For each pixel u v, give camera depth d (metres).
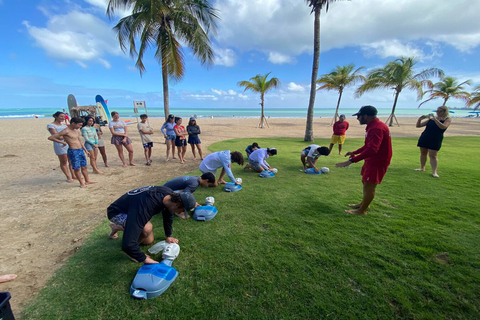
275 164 7.61
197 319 2.02
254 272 2.57
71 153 5.34
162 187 2.78
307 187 5.30
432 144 6.00
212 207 3.89
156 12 10.45
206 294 2.28
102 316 2.06
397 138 15.32
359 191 5.06
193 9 12.20
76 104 23.23
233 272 2.57
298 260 2.75
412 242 3.09
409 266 2.63
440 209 4.09
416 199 4.55
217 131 19.14
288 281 2.43
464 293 2.25
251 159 6.49
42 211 4.22
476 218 3.75
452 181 5.70
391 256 2.80
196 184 3.96
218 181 5.60
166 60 11.50
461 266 2.62
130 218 2.46
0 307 1.67
